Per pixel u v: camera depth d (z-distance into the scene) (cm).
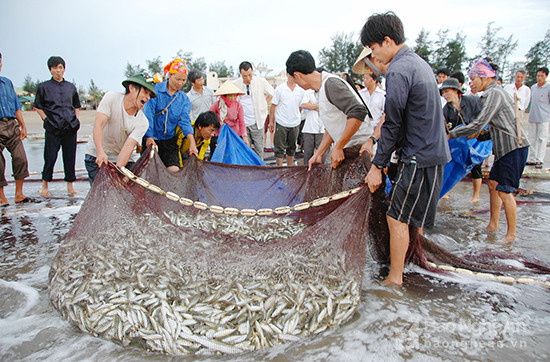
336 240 291
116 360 230
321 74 369
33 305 291
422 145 293
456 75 571
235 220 404
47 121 649
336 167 399
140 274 278
